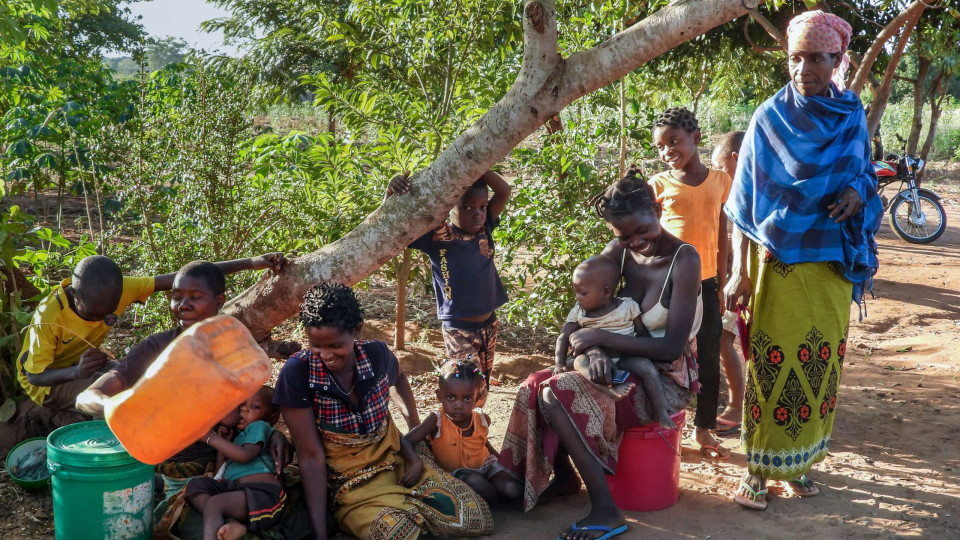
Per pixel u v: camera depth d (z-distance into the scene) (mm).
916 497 3889
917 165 12445
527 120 3727
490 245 4535
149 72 6531
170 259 5422
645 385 3500
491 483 3709
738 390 4840
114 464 3035
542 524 3611
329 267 3900
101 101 8672
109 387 3232
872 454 4449
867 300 8266
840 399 5383
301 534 3365
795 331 3639
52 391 3883
